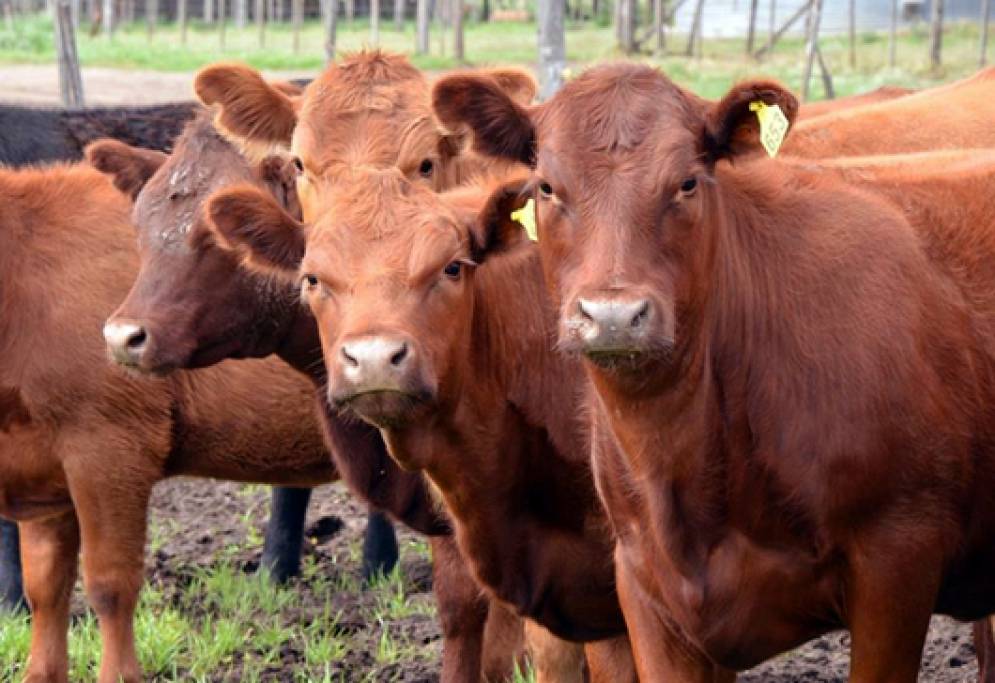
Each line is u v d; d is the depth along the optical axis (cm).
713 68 3244
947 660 885
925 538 578
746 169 605
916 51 3562
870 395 570
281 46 4141
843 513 570
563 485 699
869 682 582
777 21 4272
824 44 3778
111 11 4522
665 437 569
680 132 537
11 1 4756
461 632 777
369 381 602
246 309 825
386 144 752
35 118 1251
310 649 922
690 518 580
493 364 689
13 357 865
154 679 900
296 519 1068
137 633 934
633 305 498
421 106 766
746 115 543
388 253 635
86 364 867
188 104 1302
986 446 603
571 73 585
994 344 609
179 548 1136
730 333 575
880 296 586
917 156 707
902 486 575
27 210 887
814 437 569
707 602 584
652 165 530
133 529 883
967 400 594
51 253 878
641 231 523
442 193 730
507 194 652
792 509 571
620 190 527
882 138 968
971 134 988
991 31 3938
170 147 1266
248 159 836
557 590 715
